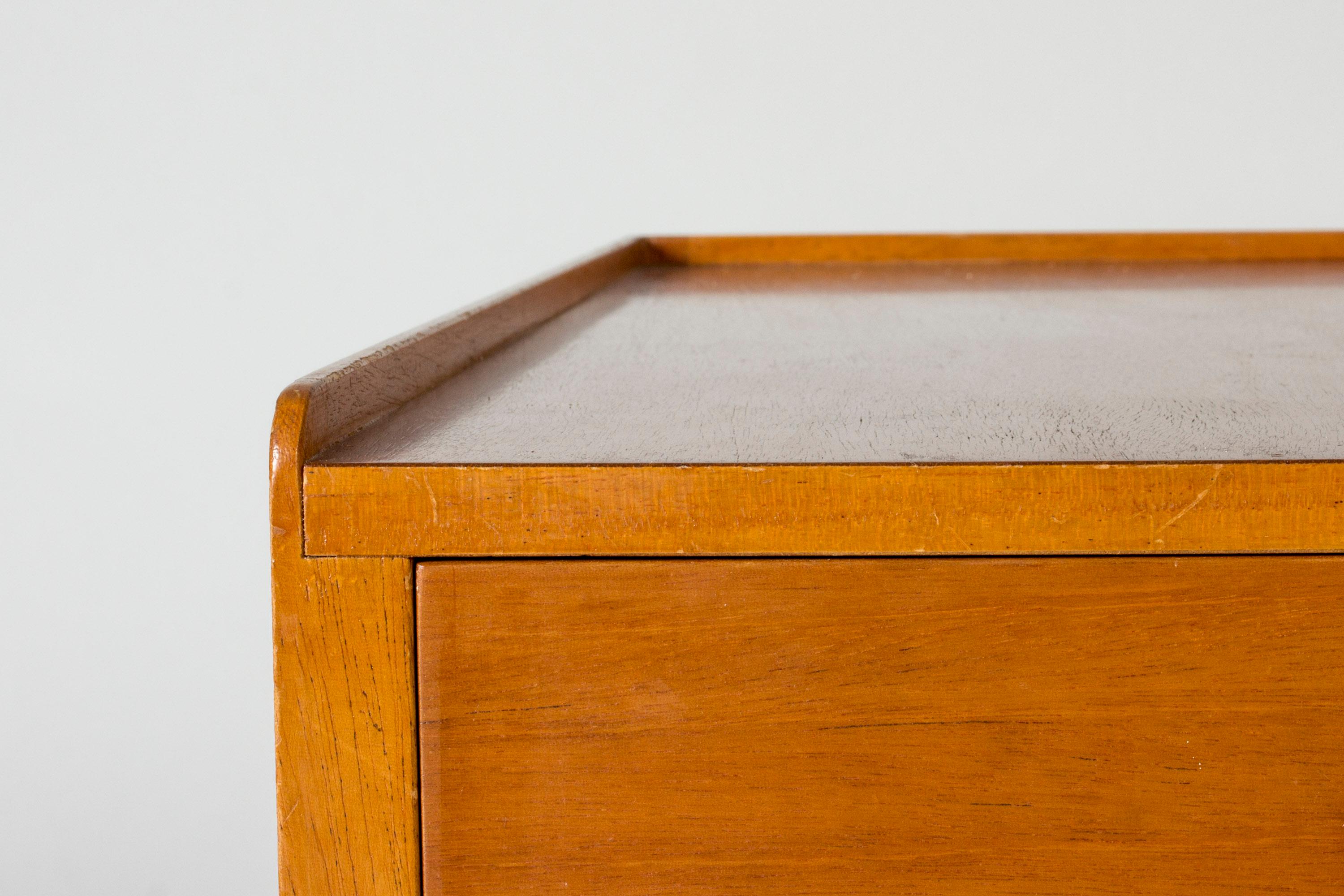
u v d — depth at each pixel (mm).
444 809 426
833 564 411
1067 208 2100
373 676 417
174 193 1955
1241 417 504
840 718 421
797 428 482
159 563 2002
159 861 2035
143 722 2016
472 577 411
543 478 406
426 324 647
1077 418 503
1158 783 426
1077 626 415
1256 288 1193
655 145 2068
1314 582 412
